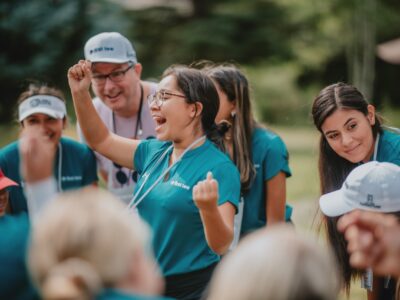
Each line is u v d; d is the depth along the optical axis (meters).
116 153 6.07
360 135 5.95
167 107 5.46
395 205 5.09
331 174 6.27
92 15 27.61
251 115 6.86
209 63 7.25
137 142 6.07
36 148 3.90
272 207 6.89
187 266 5.34
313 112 6.16
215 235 4.85
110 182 7.55
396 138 6.11
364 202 5.17
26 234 3.91
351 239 3.83
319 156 6.34
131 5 38.66
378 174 5.16
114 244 2.95
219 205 5.24
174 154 5.63
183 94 5.46
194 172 5.37
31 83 7.23
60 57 26.97
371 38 30.53
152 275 3.14
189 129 5.52
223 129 5.79
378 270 3.83
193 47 35.59
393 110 40.97
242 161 6.68
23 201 6.77
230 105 6.73
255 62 36.78
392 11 30.14
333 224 6.00
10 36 26.55
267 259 2.91
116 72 7.14
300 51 36.69
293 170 21.81
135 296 3.01
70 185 7.13
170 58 35.88
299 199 16.75
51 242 2.97
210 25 35.22
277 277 2.87
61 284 2.81
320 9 29.38
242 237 6.89
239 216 6.71
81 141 7.49
